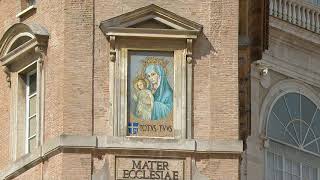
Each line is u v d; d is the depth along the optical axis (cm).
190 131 6038
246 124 6400
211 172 6006
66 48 6084
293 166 6988
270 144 6900
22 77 6325
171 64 6097
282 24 7019
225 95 6075
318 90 7156
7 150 6334
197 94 6072
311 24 7138
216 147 6019
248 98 6444
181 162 6012
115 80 6062
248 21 6359
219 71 6091
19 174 6231
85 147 6003
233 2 6141
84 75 6069
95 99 6053
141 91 6078
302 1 7112
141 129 6047
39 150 6112
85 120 6034
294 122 7031
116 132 6028
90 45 6088
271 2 7012
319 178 7081
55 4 6172
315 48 7156
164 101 6075
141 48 6091
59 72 6100
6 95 6369
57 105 6084
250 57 6444
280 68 7006
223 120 6053
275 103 6969
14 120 6306
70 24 6100
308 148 7062
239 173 6034
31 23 6259
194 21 6106
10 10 6431
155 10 6091
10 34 6303
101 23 6084
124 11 6109
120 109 6047
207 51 6100
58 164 6019
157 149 6009
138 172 6000
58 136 6025
